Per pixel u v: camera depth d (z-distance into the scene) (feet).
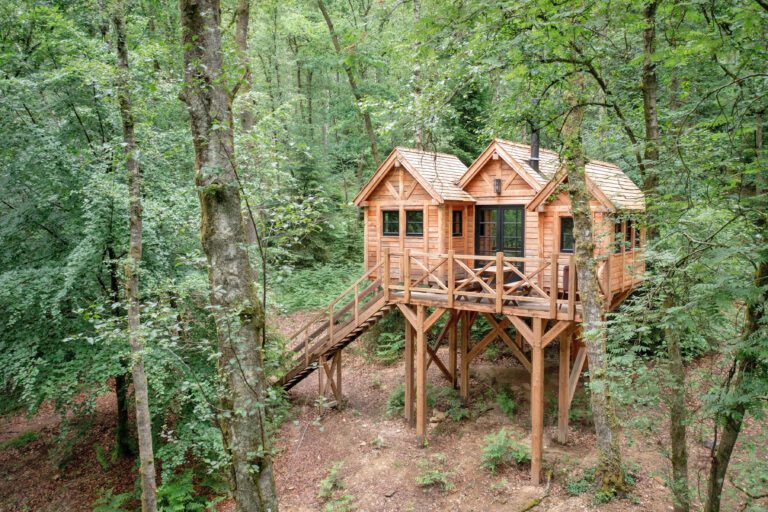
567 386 35.81
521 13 19.15
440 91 24.86
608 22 18.74
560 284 39.47
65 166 31.07
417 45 23.58
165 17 44.06
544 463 33.68
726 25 14.28
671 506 27.17
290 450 39.58
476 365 50.67
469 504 30.99
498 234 44.16
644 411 23.61
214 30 19.31
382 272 45.11
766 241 13.89
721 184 15.72
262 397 20.22
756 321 14.01
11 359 29.17
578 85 27.20
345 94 67.62
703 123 16.12
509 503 30.35
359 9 73.51
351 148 75.61
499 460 34.47
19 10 34.83
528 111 27.09
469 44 22.00
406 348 41.81
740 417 14.49
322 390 45.44
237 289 19.88
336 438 40.70
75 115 32.63
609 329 18.19
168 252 31.09
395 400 45.52
